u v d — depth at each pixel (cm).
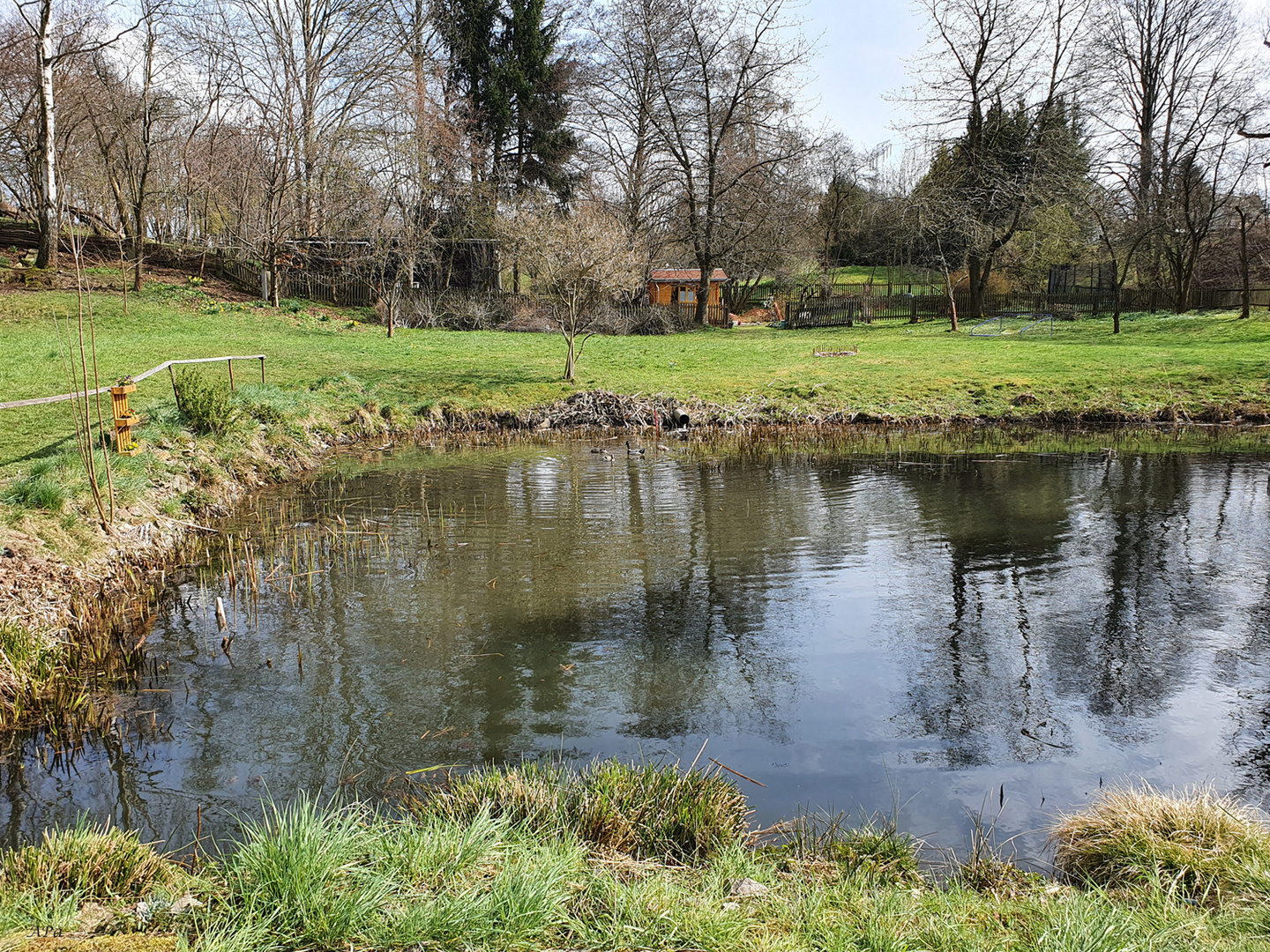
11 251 3067
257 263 3378
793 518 1094
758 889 342
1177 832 386
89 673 627
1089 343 2773
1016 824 438
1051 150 3697
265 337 2603
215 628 717
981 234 3688
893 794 468
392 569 880
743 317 4672
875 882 351
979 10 3738
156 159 3369
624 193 4306
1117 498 1186
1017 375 2175
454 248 3791
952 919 308
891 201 5481
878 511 1128
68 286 2833
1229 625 721
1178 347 2531
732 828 414
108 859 320
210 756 506
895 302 4072
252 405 1519
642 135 4100
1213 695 595
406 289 3503
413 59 3853
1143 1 4022
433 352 2573
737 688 606
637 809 415
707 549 953
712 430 1847
